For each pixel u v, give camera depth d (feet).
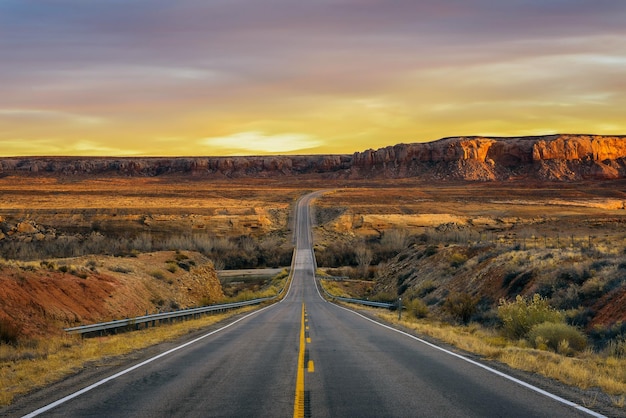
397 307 138.72
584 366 44.34
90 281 109.81
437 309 131.13
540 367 41.42
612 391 33.40
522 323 71.97
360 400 30.96
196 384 35.99
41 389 34.78
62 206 525.75
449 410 28.55
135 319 81.92
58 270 108.88
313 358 48.73
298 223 542.16
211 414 27.76
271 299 206.59
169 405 29.78
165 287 153.48
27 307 76.48
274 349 55.88
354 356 50.06
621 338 60.59
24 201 554.87
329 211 586.04
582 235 262.67
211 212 535.19
